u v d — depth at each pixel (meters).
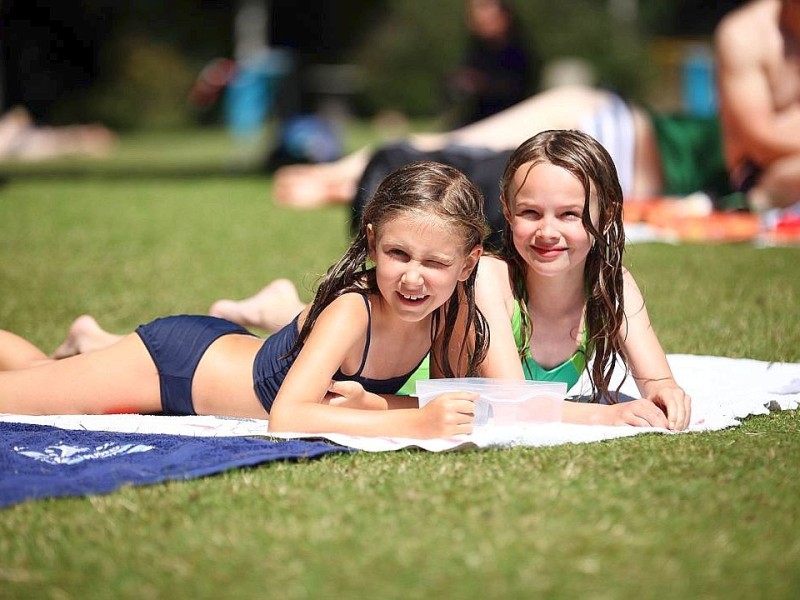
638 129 14.35
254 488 4.42
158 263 11.98
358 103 50.12
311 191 18.44
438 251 5.21
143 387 6.11
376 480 4.52
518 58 18.62
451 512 4.13
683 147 14.58
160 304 9.71
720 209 14.17
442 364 5.82
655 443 5.16
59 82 48.59
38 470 4.72
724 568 3.69
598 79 44.12
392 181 5.36
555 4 46.44
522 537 3.90
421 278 5.22
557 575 3.62
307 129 26.03
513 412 5.39
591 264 5.89
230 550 3.82
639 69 45.53
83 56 48.97
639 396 6.60
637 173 14.44
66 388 6.11
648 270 11.23
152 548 3.86
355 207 11.86
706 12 54.56
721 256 12.14
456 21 49.66
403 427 5.21
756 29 13.30
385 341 5.60
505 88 18.55
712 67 24.00
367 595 3.49
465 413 5.15
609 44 45.91
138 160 31.03
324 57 46.88
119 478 4.50
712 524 4.06
